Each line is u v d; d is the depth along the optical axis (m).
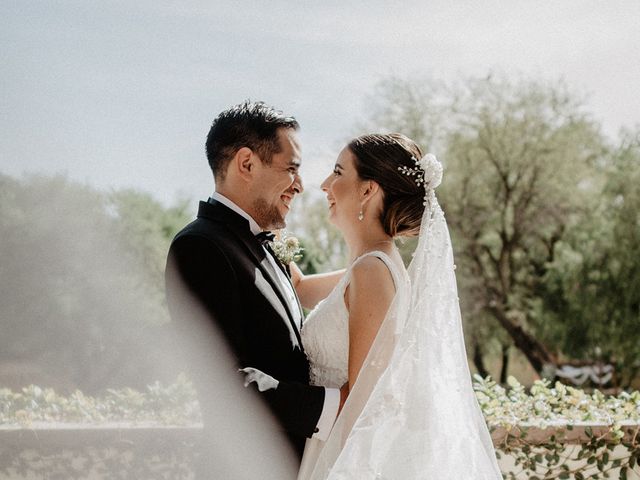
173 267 2.48
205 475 2.42
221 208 2.59
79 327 16.84
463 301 18.41
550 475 3.29
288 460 2.48
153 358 16.12
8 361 16.72
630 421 3.34
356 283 2.51
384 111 19.11
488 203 18.34
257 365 2.48
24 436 3.12
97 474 3.14
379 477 2.32
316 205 17.20
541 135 18.45
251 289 2.48
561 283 17.73
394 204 2.63
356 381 2.41
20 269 16.52
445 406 2.44
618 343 17.30
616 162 18.17
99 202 17.42
